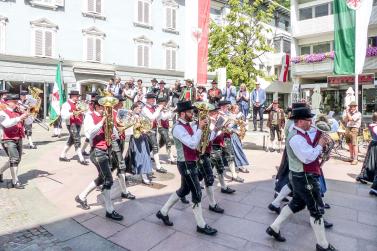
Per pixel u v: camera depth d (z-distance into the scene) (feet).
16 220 15.52
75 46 62.28
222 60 69.41
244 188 21.26
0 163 26.32
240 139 24.68
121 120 20.34
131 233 14.37
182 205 17.89
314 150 12.23
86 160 28.19
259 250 12.96
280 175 17.47
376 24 66.18
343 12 36.24
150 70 72.18
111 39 66.80
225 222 15.71
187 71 35.83
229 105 24.36
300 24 79.00
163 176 23.68
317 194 12.62
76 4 62.08
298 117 12.66
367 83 66.74
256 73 71.41
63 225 15.08
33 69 57.41
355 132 30.07
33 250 12.78
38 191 19.80
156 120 24.94
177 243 13.48
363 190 21.44
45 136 42.96
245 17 72.84
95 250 12.86
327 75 77.77
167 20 74.90
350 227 15.42
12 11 54.85
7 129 19.93
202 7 35.81
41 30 57.98
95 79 64.75
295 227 15.23
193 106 14.57
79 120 27.32
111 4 66.44
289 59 90.07
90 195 19.27
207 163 16.84
